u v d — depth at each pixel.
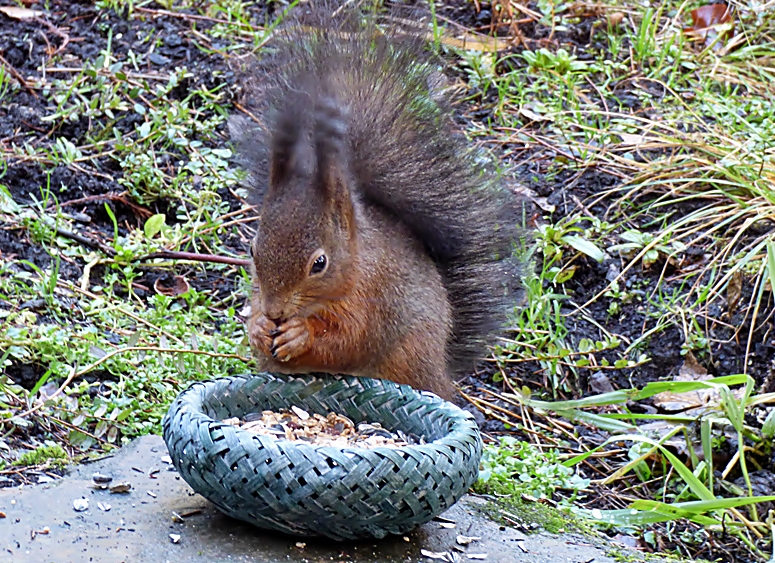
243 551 5.75
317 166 6.87
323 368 7.31
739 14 14.03
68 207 10.55
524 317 10.14
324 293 6.98
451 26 13.58
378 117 8.53
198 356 8.63
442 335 7.97
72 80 12.15
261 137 8.53
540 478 7.71
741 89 12.98
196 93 12.15
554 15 13.92
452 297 8.93
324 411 6.64
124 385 8.11
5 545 5.71
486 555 6.18
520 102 12.52
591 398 8.41
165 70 12.55
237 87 12.24
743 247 10.33
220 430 5.59
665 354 9.73
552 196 11.24
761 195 10.62
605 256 10.59
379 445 6.02
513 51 13.46
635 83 12.91
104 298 9.34
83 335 8.52
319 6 9.55
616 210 11.07
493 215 9.06
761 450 8.43
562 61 13.00
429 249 8.70
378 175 8.17
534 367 9.72
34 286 9.12
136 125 11.70
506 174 10.61
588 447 8.75
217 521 6.08
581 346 9.54
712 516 7.75
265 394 6.61
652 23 14.08
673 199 11.07
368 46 9.15
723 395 8.03
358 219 7.39
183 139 11.59
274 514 5.58
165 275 10.18
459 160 9.02
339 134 6.93
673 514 7.40
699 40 13.91
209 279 10.29
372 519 5.59
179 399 6.08
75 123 11.60
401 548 6.04
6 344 8.20
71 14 13.32
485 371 9.67
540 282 10.09
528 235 9.87
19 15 13.02
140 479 6.70
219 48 12.92
